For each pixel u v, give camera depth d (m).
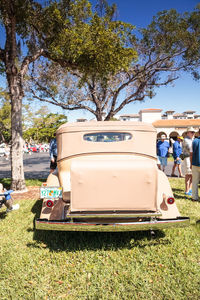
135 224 2.99
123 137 3.71
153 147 3.78
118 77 12.38
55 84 12.83
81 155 3.66
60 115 39.03
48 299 2.34
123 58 7.95
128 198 2.88
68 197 3.32
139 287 2.46
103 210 2.89
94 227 2.99
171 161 15.96
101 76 8.30
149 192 2.88
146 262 2.94
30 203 5.75
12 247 3.40
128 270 2.78
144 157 3.73
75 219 3.25
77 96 13.39
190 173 6.29
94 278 2.63
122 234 3.76
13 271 2.81
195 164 5.49
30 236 3.75
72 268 2.86
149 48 11.78
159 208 3.18
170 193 3.33
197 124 36.41
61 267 2.88
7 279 2.66
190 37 10.62
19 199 6.23
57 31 7.53
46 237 3.70
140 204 2.90
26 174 11.60
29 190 7.39
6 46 7.02
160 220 3.02
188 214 4.64
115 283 2.54
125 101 12.70
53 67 12.13
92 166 2.85
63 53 7.43
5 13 6.85
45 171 12.67
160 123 38.41
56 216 3.22
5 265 2.94
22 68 7.26
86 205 2.88
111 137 3.70
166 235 3.71
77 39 6.98
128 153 3.71
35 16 7.58
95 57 7.43
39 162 18.06
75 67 8.16
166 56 11.85
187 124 36.78
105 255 3.13
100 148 3.68
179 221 3.01
